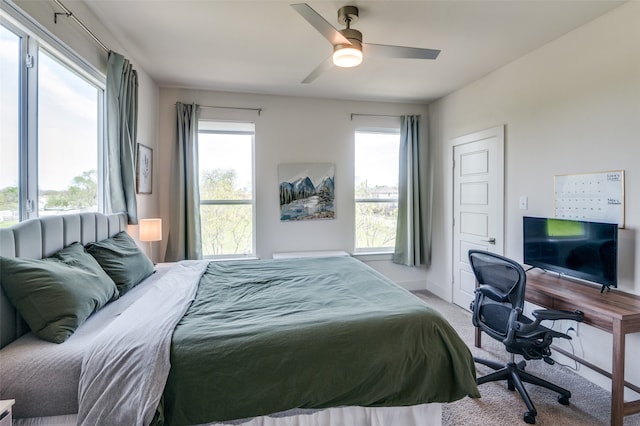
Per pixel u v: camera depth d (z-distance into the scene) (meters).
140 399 1.16
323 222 4.19
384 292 1.98
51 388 1.22
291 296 1.92
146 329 1.39
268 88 3.74
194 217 3.70
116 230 2.46
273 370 1.32
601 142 2.21
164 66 3.10
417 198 4.25
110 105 2.36
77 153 2.18
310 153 4.11
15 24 1.59
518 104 2.91
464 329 3.16
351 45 1.95
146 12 2.19
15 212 1.64
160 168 3.70
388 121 4.30
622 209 2.09
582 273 2.18
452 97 3.87
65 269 1.58
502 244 3.10
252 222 4.12
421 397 1.46
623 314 1.73
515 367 2.18
